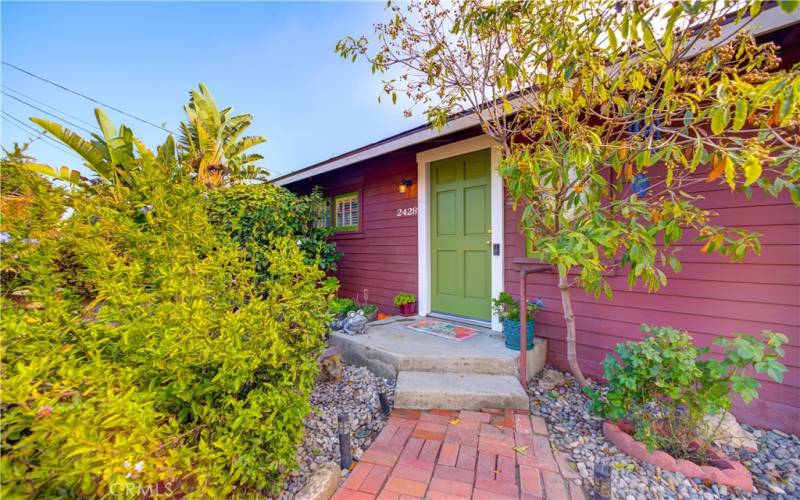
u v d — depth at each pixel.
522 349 2.69
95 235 1.74
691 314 2.53
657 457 1.81
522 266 3.41
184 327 1.42
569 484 1.69
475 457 1.90
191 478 1.34
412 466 1.83
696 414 1.81
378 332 3.63
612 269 2.71
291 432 1.63
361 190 5.39
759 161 1.42
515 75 2.12
